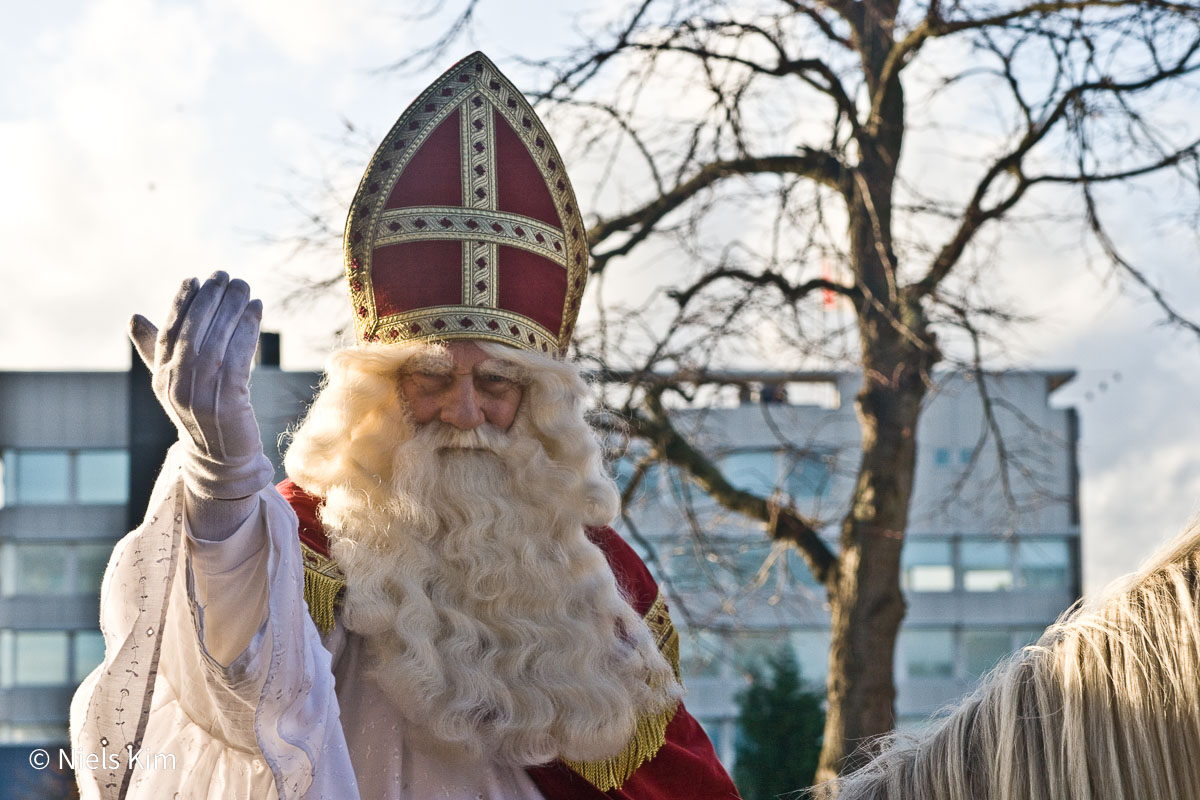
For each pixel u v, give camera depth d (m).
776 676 17.48
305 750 2.12
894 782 1.68
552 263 2.99
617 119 8.91
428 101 3.01
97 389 20.95
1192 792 1.51
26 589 20.64
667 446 9.28
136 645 2.01
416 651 2.54
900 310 8.97
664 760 2.89
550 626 2.68
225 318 1.91
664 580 9.74
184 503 2.01
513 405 2.83
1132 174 8.80
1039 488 10.68
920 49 8.96
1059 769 1.56
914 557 27.36
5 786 5.88
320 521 2.73
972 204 9.03
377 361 2.76
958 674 27.23
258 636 2.07
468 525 2.69
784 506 9.62
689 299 9.13
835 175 9.10
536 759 2.60
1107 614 1.60
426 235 2.87
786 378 9.66
